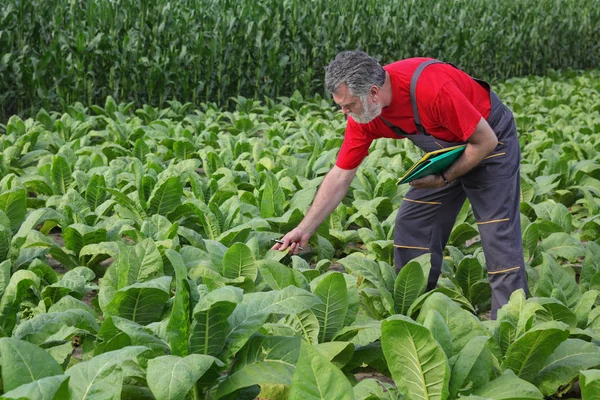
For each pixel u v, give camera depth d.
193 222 5.58
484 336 2.85
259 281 3.94
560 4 20.56
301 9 13.73
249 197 5.88
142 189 5.52
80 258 4.68
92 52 11.10
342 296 3.18
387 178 6.25
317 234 5.13
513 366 3.05
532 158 8.32
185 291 2.76
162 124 9.60
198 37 12.20
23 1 10.68
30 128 8.76
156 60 11.52
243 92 13.37
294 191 6.25
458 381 2.72
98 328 3.24
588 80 17.19
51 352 2.95
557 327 2.85
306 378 2.35
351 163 4.12
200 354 2.67
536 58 19.84
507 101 13.55
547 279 3.75
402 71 3.69
